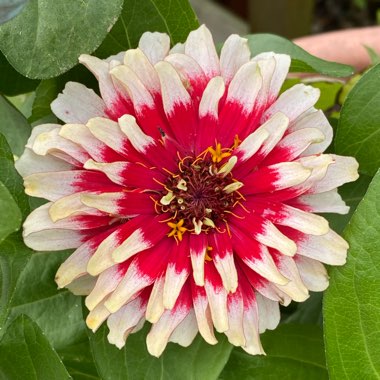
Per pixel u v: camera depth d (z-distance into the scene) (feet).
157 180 0.36
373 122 0.41
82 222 0.34
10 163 0.36
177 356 0.39
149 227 0.35
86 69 0.40
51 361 0.38
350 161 0.35
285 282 0.33
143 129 0.35
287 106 0.36
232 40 0.37
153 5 0.41
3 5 0.32
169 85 0.35
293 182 0.34
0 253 0.36
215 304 0.33
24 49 0.38
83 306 0.40
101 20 0.37
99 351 0.39
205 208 0.35
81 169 0.35
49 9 0.38
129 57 0.35
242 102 0.35
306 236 0.35
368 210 0.36
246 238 0.35
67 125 0.34
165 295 0.33
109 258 0.33
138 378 0.39
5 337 0.38
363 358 0.37
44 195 0.34
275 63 0.36
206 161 0.36
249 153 0.35
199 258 0.34
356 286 0.36
